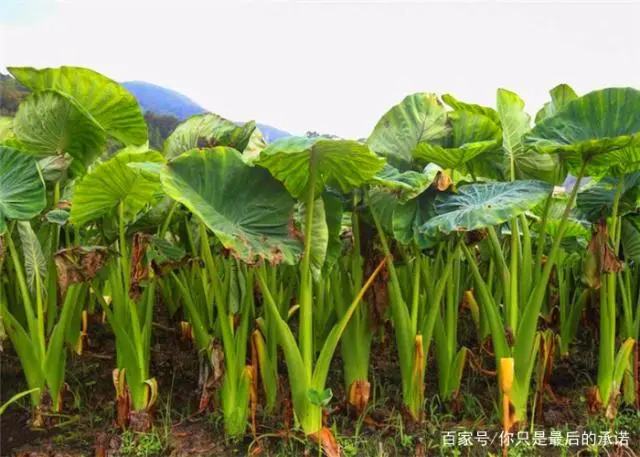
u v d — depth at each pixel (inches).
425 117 100.3
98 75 97.1
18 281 101.3
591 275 91.0
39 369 92.6
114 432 90.1
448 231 77.5
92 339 126.9
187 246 112.2
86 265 84.0
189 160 73.4
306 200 80.0
